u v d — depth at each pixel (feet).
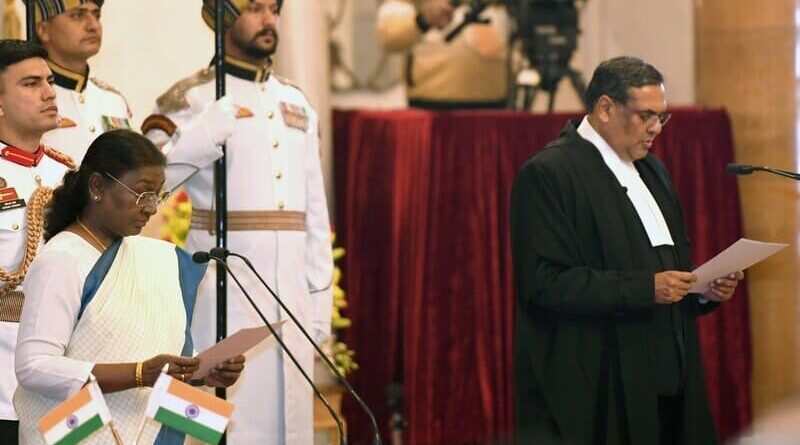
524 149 36.09
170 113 24.31
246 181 24.14
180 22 31.91
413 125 36.17
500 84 41.34
